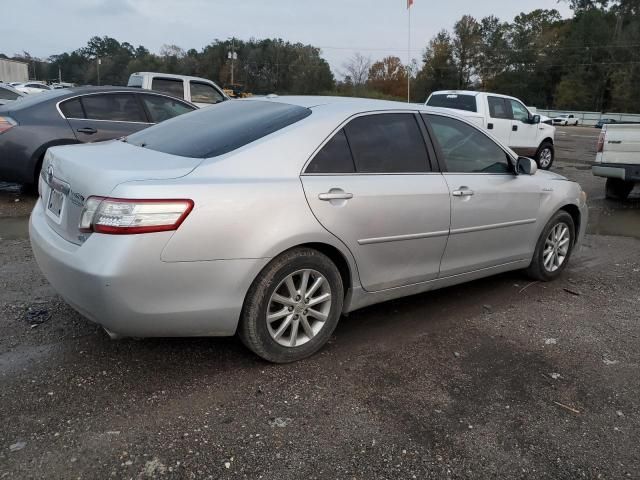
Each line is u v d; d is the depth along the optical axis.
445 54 81.44
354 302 3.49
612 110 67.19
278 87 86.19
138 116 7.89
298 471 2.34
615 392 3.12
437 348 3.56
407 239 3.59
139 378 2.99
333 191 3.16
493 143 4.36
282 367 3.19
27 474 2.23
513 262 4.60
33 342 3.34
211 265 2.74
